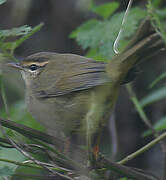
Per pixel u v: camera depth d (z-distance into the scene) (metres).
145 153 16.09
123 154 16.22
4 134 7.58
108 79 7.48
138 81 15.45
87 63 9.34
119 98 16.34
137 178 8.30
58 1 16.95
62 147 8.33
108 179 8.52
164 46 7.25
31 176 8.11
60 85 9.21
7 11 16.67
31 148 7.88
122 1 15.82
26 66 10.26
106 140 15.05
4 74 11.23
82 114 8.95
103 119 7.74
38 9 16.89
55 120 9.27
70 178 7.76
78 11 16.27
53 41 17.14
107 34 11.34
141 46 7.11
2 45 8.66
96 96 7.73
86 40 11.46
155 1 13.58
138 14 11.59
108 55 11.05
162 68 15.24
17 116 12.76
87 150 7.94
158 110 15.66
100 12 11.90
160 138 8.69
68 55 10.18
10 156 8.20
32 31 8.39
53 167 7.84
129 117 16.39
